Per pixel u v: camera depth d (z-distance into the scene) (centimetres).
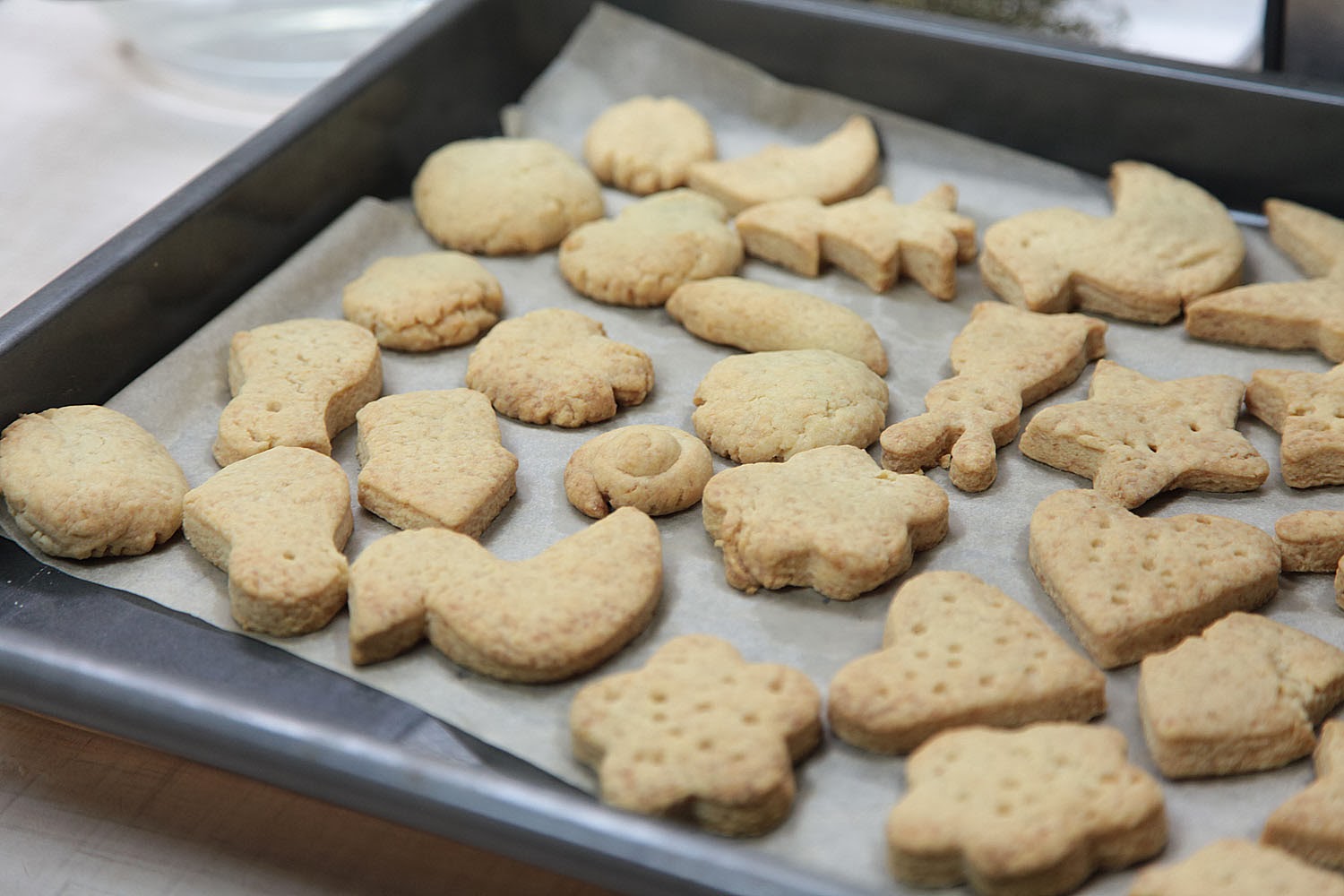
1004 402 54
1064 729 44
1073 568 48
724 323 58
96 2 75
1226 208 64
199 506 50
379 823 46
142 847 46
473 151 64
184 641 48
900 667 46
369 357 56
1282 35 65
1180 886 41
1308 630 48
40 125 69
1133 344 58
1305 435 52
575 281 60
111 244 55
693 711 44
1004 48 64
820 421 53
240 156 59
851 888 40
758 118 68
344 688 47
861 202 62
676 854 40
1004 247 60
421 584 48
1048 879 42
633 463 51
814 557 49
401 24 67
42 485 50
